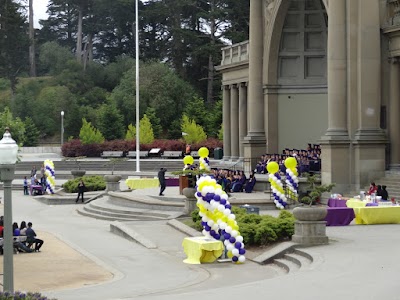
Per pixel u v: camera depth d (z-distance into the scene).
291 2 50.72
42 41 142.88
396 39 39.31
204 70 115.00
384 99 40.25
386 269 19.69
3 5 119.19
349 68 39.91
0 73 118.19
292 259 23.92
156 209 40.12
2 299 13.48
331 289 16.95
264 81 52.41
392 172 39.22
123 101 102.88
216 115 94.62
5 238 16.20
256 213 31.58
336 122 40.06
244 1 107.00
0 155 16.11
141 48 120.31
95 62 124.38
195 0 114.00
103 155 87.94
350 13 39.81
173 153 84.81
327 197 39.28
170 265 25.12
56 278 22.75
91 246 30.23
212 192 25.03
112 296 19.48
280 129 52.34
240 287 18.08
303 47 51.84
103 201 47.16
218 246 25.14
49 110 107.19
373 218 30.62
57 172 77.00
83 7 134.25
